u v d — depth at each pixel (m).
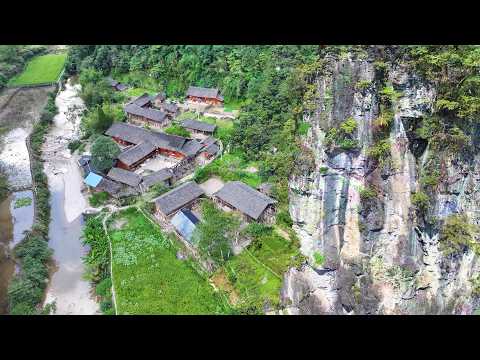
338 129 41.28
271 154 76.88
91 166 85.88
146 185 79.75
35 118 113.06
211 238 61.38
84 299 61.75
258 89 96.38
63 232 74.81
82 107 115.69
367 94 40.41
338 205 43.84
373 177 41.84
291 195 49.44
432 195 41.62
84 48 134.50
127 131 96.81
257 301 54.16
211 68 111.06
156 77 118.81
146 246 68.75
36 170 89.12
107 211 76.69
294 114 59.53
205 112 103.38
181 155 89.88
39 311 59.22
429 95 40.12
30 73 137.62
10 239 73.50
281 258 59.41
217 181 81.44
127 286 61.41
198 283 60.72
